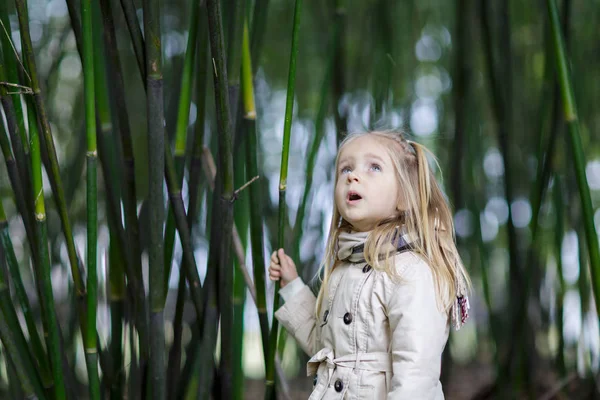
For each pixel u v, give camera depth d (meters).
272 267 1.29
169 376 1.29
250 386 3.50
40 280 1.14
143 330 1.27
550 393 2.01
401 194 1.17
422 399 1.02
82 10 1.05
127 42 2.24
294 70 1.16
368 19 2.73
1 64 1.11
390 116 1.86
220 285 1.22
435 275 1.11
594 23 2.83
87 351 1.13
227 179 1.15
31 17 2.51
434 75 3.86
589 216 1.18
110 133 1.30
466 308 1.15
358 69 2.46
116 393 1.32
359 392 1.09
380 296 1.11
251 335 3.42
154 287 1.12
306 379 3.17
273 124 3.79
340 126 1.86
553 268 2.59
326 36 2.81
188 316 2.30
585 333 2.22
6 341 1.13
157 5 1.04
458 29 2.15
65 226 1.16
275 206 2.61
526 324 1.89
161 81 1.06
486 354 3.59
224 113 1.10
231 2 1.16
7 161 1.18
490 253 3.33
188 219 1.30
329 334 1.17
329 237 1.25
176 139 1.27
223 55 1.08
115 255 1.32
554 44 1.21
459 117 2.19
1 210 1.18
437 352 1.06
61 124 2.86
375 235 1.14
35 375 1.19
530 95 3.00
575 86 2.46
